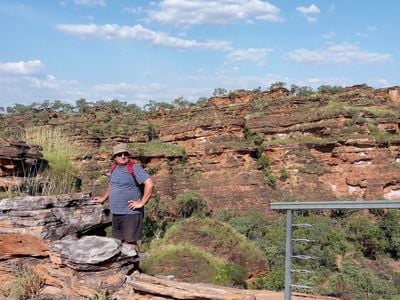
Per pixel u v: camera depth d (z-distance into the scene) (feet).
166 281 22.26
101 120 321.73
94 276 23.30
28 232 26.30
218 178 265.75
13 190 30.78
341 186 265.13
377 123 279.90
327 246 69.51
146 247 90.27
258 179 264.31
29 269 25.96
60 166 35.83
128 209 24.90
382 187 259.19
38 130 39.34
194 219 94.22
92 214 29.27
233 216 239.71
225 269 57.52
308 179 268.41
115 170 25.40
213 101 375.04
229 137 280.51
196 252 58.85
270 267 88.89
